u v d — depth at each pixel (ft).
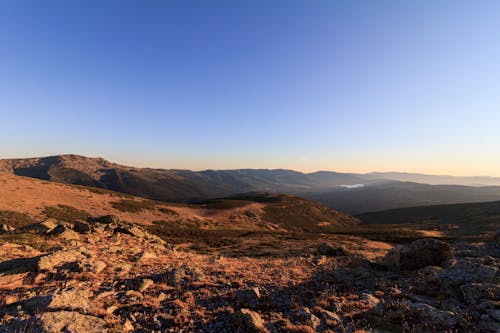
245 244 139.95
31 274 33.06
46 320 19.93
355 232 247.70
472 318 25.13
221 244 141.18
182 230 177.17
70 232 60.44
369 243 150.20
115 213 180.96
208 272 43.75
